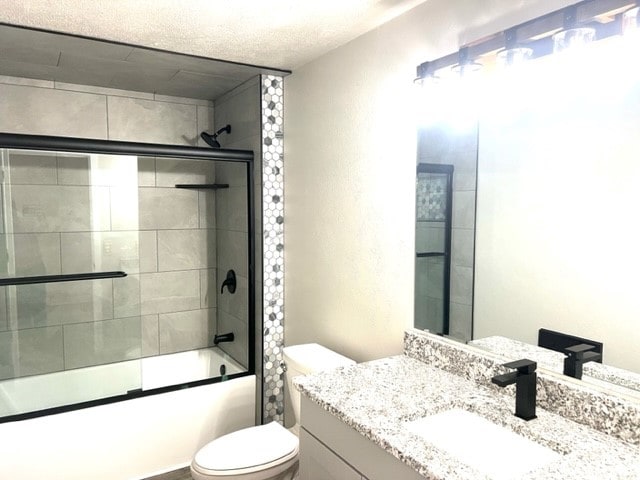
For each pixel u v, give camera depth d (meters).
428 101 1.84
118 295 2.98
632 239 1.28
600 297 1.36
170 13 1.95
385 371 1.79
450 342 1.82
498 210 1.62
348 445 1.45
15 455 2.31
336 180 2.39
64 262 2.82
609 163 1.32
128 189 2.97
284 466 2.00
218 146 3.37
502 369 1.59
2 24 2.07
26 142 2.48
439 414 1.48
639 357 1.28
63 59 2.54
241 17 1.99
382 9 1.91
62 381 2.83
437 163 1.83
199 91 3.24
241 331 3.15
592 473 1.10
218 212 3.46
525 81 1.51
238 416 2.94
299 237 2.75
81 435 2.45
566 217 1.43
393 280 2.06
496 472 1.27
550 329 1.49
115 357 2.98
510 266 1.60
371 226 2.17
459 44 1.72
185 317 3.45
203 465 1.94
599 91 1.33
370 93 2.14
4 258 2.66
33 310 2.75
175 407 2.71
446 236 1.81
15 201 2.67
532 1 1.47
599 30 1.30
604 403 1.31
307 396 1.62
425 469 1.12
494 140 1.62
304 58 2.51
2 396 2.64
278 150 2.89
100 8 1.91
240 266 3.15
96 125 3.13
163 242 3.36
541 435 1.30
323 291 2.54
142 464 2.62
